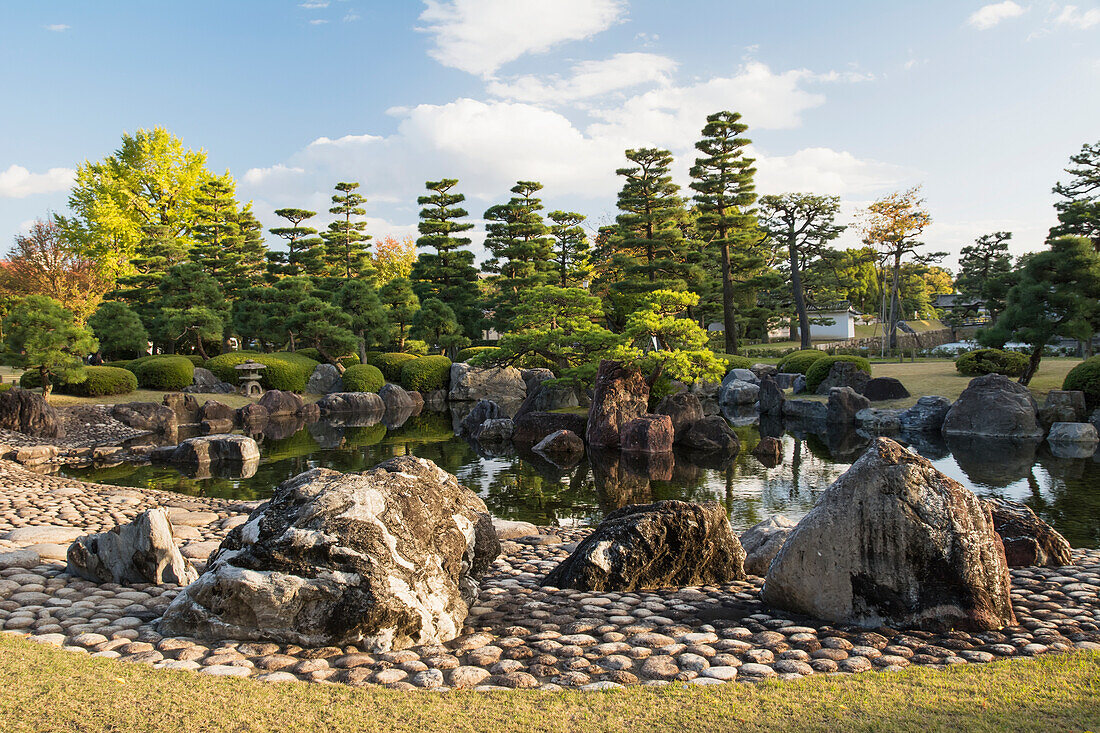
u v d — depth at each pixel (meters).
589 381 26.72
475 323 48.38
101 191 52.62
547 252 48.69
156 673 4.50
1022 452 18.92
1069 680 4.47
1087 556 8.98
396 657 5.03
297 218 50.44
